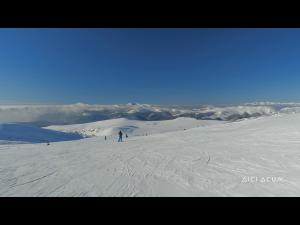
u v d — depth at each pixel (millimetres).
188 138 25578
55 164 13703
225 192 7500
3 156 17438
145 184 8766
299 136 16828
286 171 9289
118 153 17781
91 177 10164
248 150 14539
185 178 9328
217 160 12516
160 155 15633
